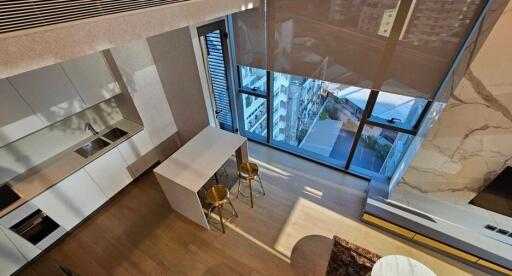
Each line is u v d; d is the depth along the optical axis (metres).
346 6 2.11
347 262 2.45
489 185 2.15
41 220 2.37
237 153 3.27
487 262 2.20
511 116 1.73
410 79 2.21
